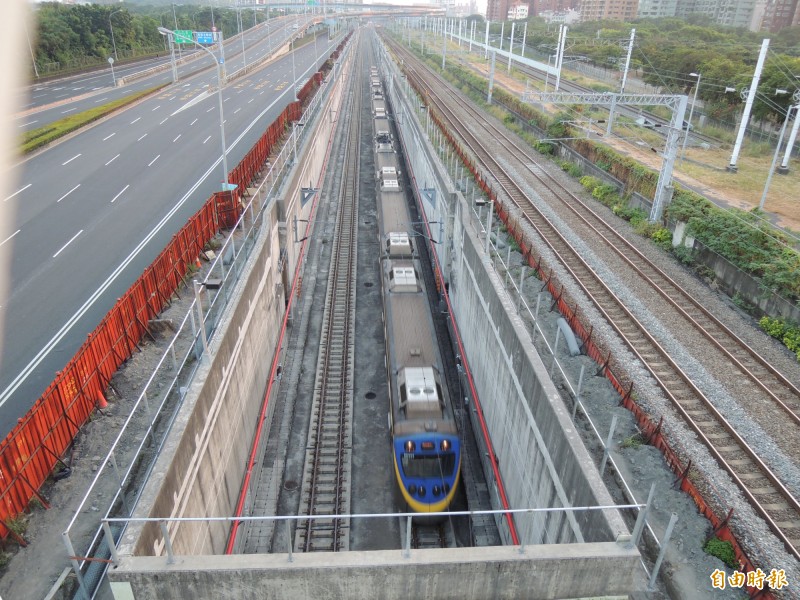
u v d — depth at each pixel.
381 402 22.70
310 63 94.50
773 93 45.88
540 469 14.38
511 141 51.72
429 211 34.59
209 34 68.31
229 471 16.77
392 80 71.62
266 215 23.41
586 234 30.47
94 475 13.78
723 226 25.61
